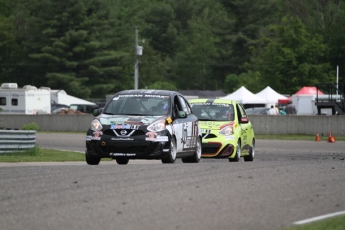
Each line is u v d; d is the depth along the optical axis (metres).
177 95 63.84
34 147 77.69
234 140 72.31
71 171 47.50
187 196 36.00
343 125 139.50
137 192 37.22
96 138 57.91
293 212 32.09
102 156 58.06
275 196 36.31
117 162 65.44
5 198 35.62
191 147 64.56
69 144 108.00
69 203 34.03
